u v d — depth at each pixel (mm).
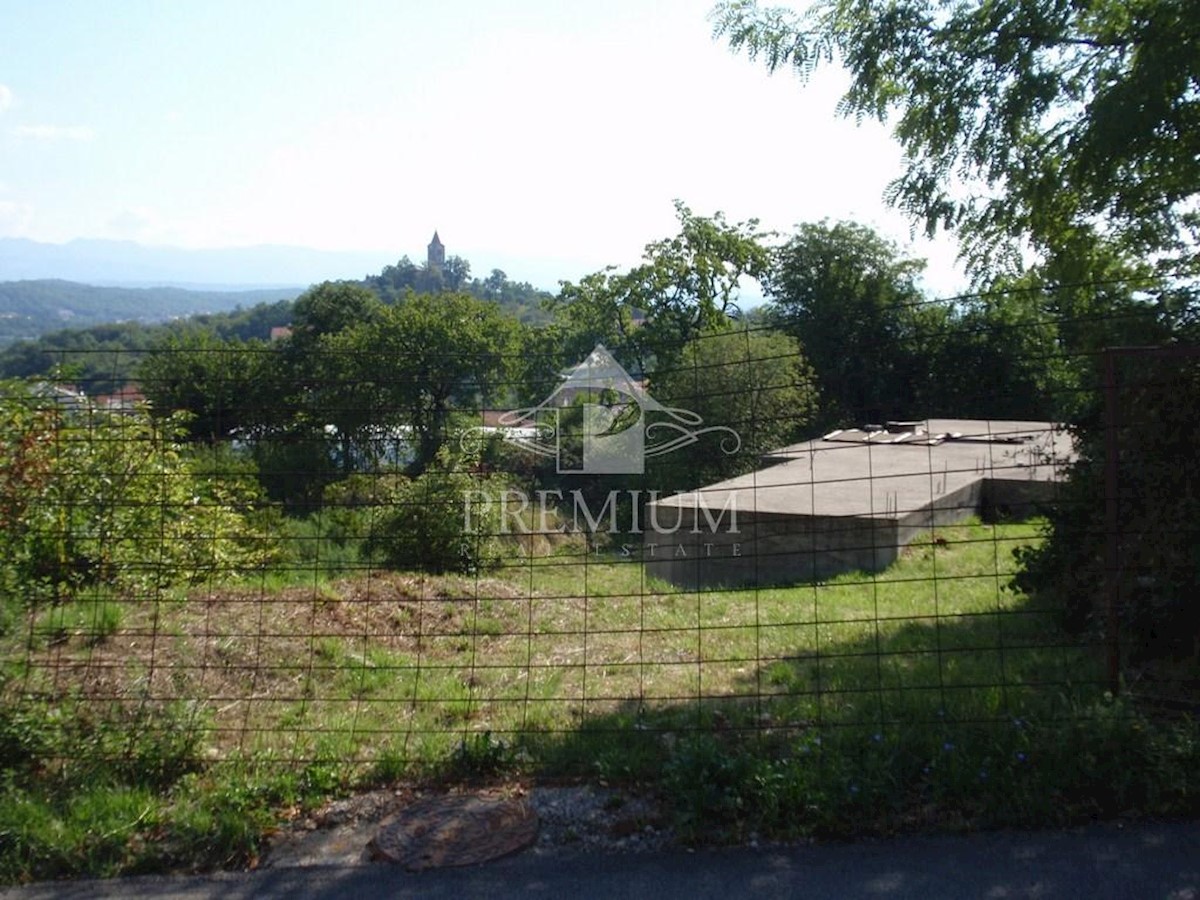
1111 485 4691
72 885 3830
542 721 5203
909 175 7246
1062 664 5617
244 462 6211
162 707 4910
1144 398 5180
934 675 5676
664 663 5539
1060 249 6773
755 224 32719
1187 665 5227
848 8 7113
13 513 5113
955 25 6688
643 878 3701
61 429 5328
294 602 7270
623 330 31328
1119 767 4086
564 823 4129
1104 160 5793
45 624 6066
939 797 4086
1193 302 5367
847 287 35656
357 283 48312
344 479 6156
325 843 4070
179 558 6109
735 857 3832
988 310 6746
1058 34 6270
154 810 4211
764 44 7363
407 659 6660
